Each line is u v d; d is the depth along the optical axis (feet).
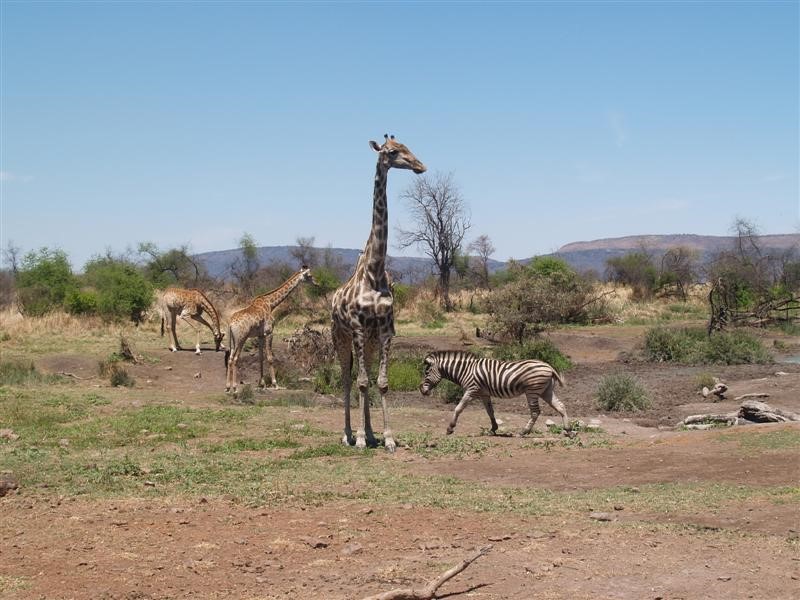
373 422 53.78
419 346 98.37
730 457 38.68
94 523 27.68
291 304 130.00
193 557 24.04
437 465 39.22
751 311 132.26
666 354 96.84
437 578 20.54
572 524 27.66
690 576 22.39
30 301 122.83
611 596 21.02
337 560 23.80
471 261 200.75
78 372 78.54
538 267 155.63
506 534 26.35
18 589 21.30
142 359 82.89
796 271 174.50
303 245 194.08
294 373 77.71
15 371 72.38
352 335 43.52
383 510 29.53
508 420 56.44
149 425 49.34
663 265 206.59
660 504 30.48
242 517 28.53
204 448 43.32
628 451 41.47
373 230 43.42
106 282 129.70
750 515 28.66
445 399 67.05
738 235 200.54
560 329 130.21
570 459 40.01
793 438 41.75
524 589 21.49
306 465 38.99
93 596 20.88
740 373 82.23
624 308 161.27
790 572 22.65
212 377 79.36
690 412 60.34
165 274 183.93
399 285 157.69
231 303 135.54
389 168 43.52
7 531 26.68
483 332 114.83
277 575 22.58
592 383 78.23
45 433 46.62
